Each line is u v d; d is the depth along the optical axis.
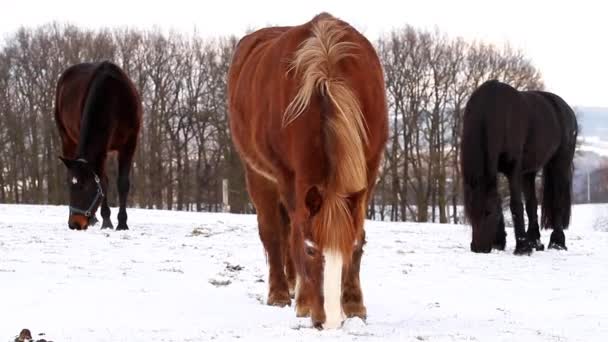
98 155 14.50
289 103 6.09
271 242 7.60
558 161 14.29
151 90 45.31
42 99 44.47
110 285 8.23
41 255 10.85
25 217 19.92
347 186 5.34
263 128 6.61
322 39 6.10
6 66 44.81
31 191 44.19
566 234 17.88
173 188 46.22
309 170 5.59
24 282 8.20
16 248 11.69
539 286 9.62
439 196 40.47
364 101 6.09
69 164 14.29
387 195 41.69
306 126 5.65
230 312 7.07
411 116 41.34
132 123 15.16
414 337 5.85
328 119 5.50
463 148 12.77
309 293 5.57
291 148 5.95
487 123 12.55
